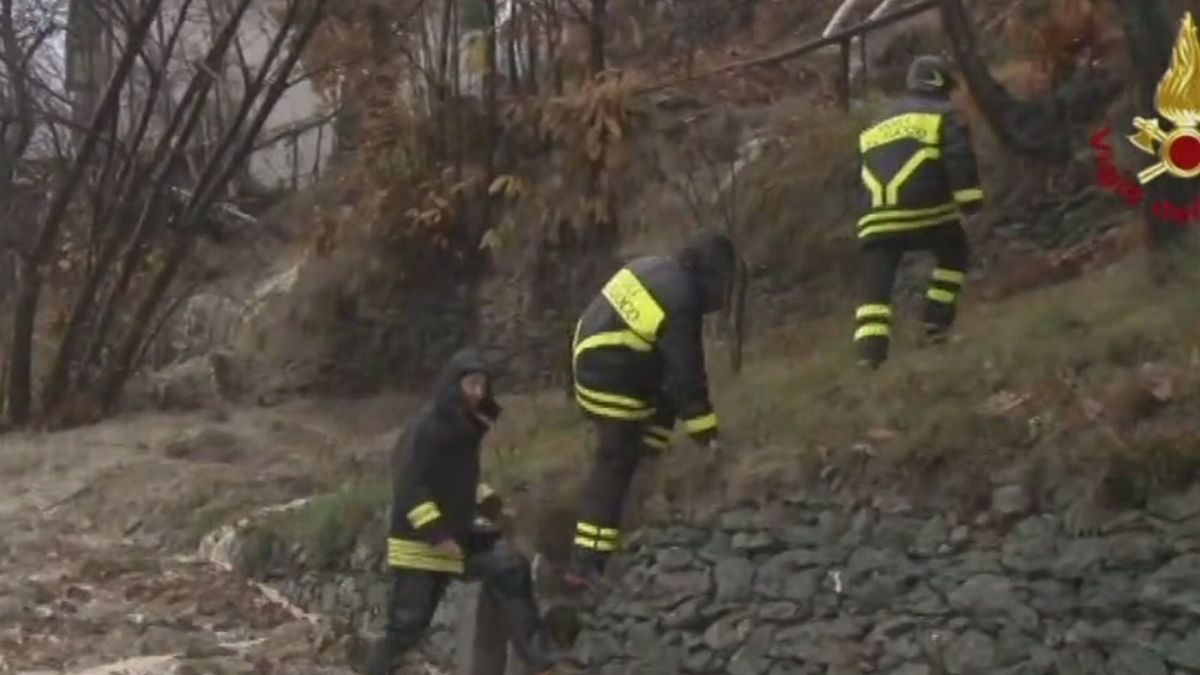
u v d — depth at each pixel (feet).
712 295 34.47
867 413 38.01
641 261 35.04
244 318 91.40
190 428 75.36
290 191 108.88
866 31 54.65
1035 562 32.58
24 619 45.65
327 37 83.51
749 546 37.14
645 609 38.60
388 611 38.88
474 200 78.33
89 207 91.81
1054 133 53.98
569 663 39.37
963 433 34.94
